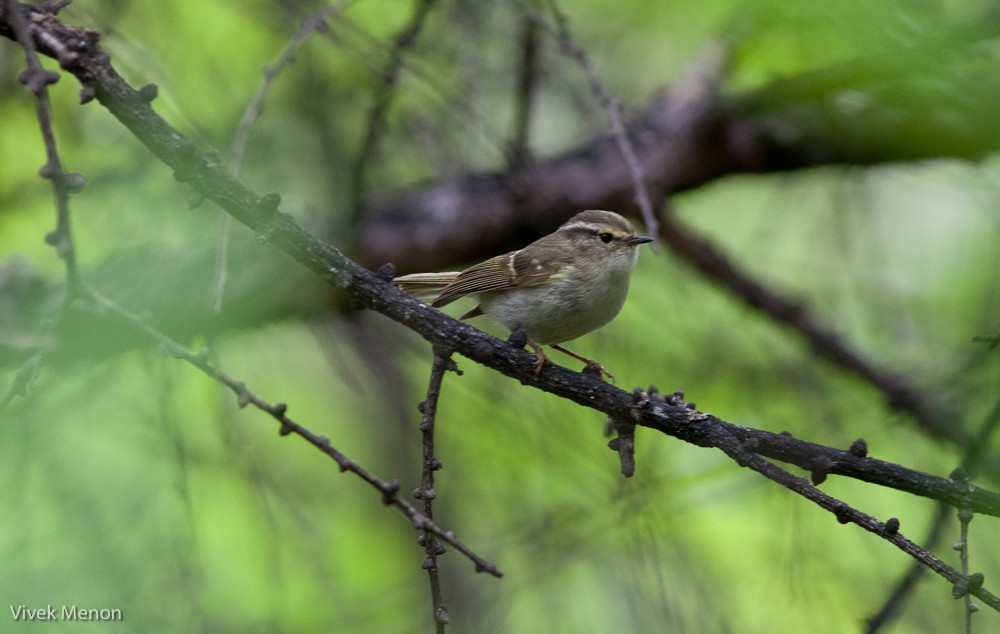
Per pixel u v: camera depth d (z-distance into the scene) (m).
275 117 12.45
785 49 12.49
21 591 7.82
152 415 9.70
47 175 5.46
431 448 6.53
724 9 11.85
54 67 11.85
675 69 14.06
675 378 13.55
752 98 12.48
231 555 11.58
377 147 12.41
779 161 12.86
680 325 13.66
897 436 13.27
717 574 12.34
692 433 6.61
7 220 12.63
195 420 11.38
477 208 12.75
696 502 12.49
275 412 5.80
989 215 13.52
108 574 8.44
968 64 10.38
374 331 12.81
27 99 11.82
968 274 14.48
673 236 14.03
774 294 14.22
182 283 11.37
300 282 11.71
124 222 12.06
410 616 10.90
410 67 10.44
